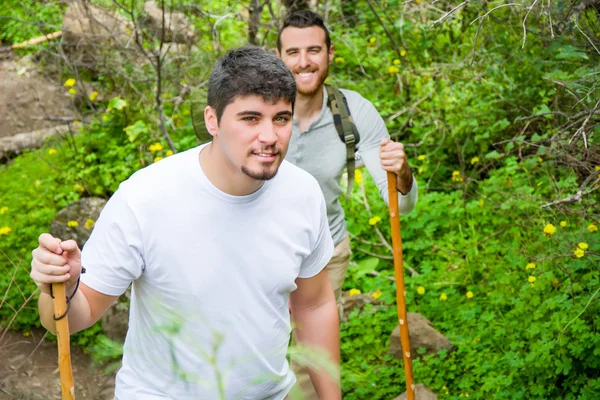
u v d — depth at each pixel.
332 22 6.94
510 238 4.93
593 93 3.50
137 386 2.35
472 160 5.42
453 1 5.75
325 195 3.51
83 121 6.44
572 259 4.21
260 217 2.25
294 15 3.39
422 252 5.16
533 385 3.78
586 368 3.81
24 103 7.60
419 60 6.21
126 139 6.33
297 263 2.35
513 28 5.42
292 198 2.31
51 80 7.86
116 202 2.21
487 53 5.59
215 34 6.34
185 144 6.03
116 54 6.64
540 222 4.64
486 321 4.37
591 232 4.19
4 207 5.80
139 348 2.35
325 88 3.49
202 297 2.24
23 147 7.08
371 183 5.57
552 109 5.11
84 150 6.37
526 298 4.23
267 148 2.11
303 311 2.62
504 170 5.36
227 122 2.11
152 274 2.24
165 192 2.19
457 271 4.84
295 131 3.43
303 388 3.41
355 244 5.27
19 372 4.46
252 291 2.28
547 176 4.98
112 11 6.83
